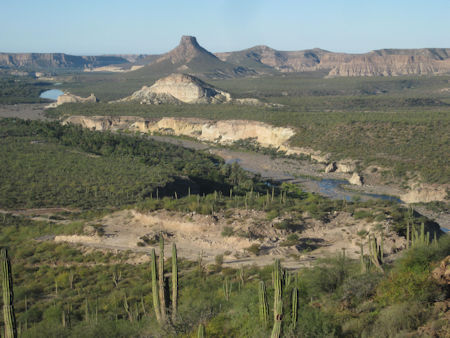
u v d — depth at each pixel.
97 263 70.88
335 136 191.12
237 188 130.12
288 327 26.81
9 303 23.00
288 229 76.88
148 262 68.81
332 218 81.81
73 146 168.75
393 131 183.75
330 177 156.25
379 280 35.25
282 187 138.38
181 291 50.97
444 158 150.50
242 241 72.94
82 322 42.69
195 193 125.75
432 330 24.34
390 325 25.92
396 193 133.38
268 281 49.53
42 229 89.94
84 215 97.94
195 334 31.08
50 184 120.50
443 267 30.00
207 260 67.94
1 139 165.25
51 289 61.19
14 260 74.38
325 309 32.62
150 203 92.31
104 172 133.38
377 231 71.12
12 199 108.88
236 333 31.00
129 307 49.25
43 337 38.31
